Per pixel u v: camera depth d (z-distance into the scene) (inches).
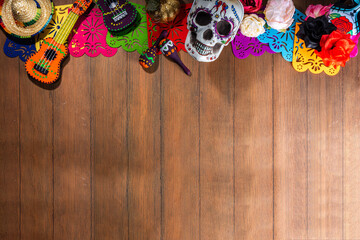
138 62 48.4
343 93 49.8
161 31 47.2
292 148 49.7
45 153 48.8
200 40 42.6
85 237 49.1
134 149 49.0
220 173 49.4
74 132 48.9
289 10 43.1
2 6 45.4
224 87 49.2
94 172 49.0
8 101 48.8
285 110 49.5
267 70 49.4
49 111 48.8
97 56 48.6
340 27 45.3
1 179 49.0
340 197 50.1
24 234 49.0
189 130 49.2
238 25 43.1
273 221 49.7
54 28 46.7
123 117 48.8
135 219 49.1
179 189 49.2
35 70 45.2
